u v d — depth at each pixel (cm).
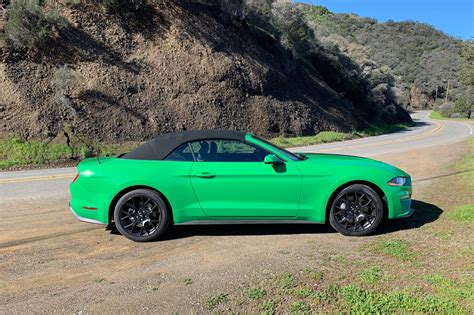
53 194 914
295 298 361
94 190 544
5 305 368
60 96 1989
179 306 354
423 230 552
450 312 329
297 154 585
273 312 338
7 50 2022
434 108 10756
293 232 565
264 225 602
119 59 2328
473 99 8106
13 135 1808
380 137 3139
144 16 2577
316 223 548
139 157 554
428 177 989
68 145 1866
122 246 526
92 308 356
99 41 2320
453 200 725
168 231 582
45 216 698
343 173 537
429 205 693
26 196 891
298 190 536
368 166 550
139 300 369
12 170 1496
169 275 425
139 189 540
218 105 2566
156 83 2377
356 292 367
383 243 505
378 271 416
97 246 528
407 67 11975
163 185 531
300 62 3978
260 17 3569
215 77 2630
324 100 3641
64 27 2223
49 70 2080
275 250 493
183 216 539
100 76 2184
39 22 2095
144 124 2181
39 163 1648
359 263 441
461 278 393
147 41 2506
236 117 2636
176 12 2722
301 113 3117
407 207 556
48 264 467
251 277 411
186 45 2617
